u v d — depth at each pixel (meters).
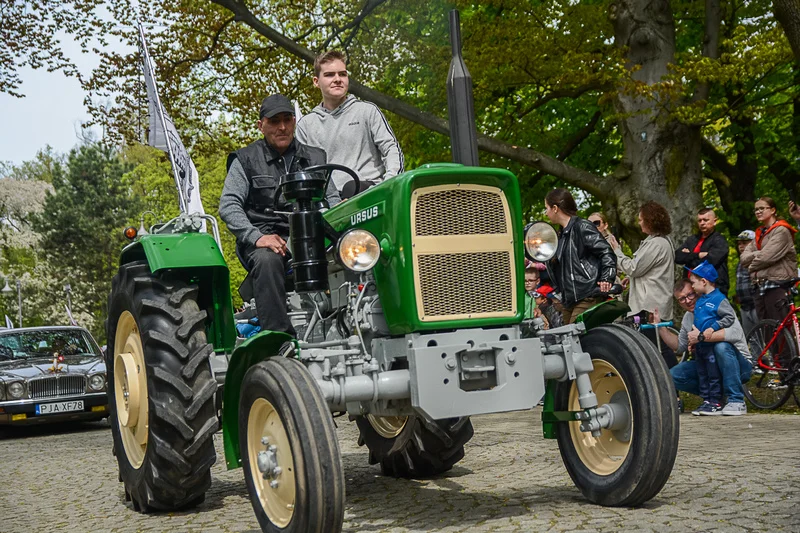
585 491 4.04
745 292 9.97
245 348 3.69
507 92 16.66
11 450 9.26
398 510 4.22
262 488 3.69
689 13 16.23
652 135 13.34
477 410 3.60
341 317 4.15
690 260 9.02
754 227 17.59
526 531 3.52
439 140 16.12
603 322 4.14
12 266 61.44
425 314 3.68
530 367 3.69
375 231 3.89
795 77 15.94
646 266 8.22
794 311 7.97
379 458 5.43
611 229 14.02
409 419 4.73
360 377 3.58
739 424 6.80
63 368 11.57
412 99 16.22
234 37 17.69
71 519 4.70
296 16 17.44
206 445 4.46
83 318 58.09
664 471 3.71
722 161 18.27
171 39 17.70
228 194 4.86
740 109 13.28
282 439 3.50
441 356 3.58
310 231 3.88
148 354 4.54
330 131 5.43
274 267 4.36
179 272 4.84
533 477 4.95
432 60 14.45
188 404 4.46
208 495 5.21
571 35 14.24
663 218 8.27
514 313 3.85
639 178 13.48
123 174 58.66
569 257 6.76
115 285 5.16
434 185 3.77
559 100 18.08
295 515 3.35
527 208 17.91
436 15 15.20
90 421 12.55
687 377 7.88
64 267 57.84
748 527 3.39
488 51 13.77
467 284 3.77
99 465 7.19
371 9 16.03
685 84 12.38
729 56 11.79
